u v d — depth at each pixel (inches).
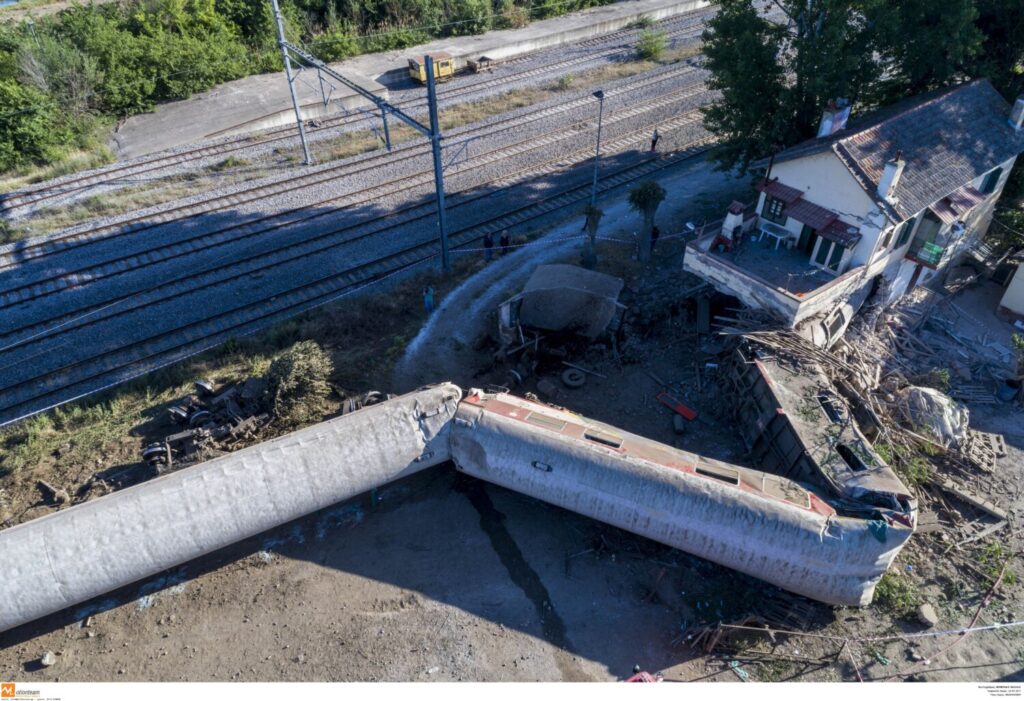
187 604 722.8
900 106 1071.0
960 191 1026.1
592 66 1961.1
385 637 690.8
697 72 1893.5
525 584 738.2
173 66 1707.7
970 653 687.7
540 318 1006.4
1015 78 1181.7
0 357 1001.5
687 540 722.8
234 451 839.1
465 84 1851.6
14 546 661.9
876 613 719.7
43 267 1170.6
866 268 946.7
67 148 1509.6
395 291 1130.7
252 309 1100.5
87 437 884.6
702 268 1002.7
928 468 852.0
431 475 854.5
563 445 753.0
